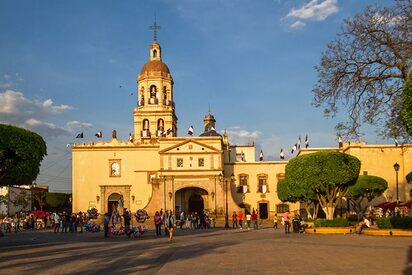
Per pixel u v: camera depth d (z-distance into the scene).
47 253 24.69
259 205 83.81
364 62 28.14
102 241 33.97
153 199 77.31
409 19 26.47
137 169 82.19
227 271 16.91
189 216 61.44
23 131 32.25
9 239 37.22
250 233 43.69
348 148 70.56
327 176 42.03
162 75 90.62
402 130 26.67
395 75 27.34
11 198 87.62
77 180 81.94
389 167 69.56
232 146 96.25
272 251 24.11
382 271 16.31
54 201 102.69
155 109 89.06
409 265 17.73
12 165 31.67
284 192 60.59
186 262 19.84
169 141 79.38
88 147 82.44
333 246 26.50
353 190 57.31
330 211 43.75
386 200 68.94
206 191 79.56
